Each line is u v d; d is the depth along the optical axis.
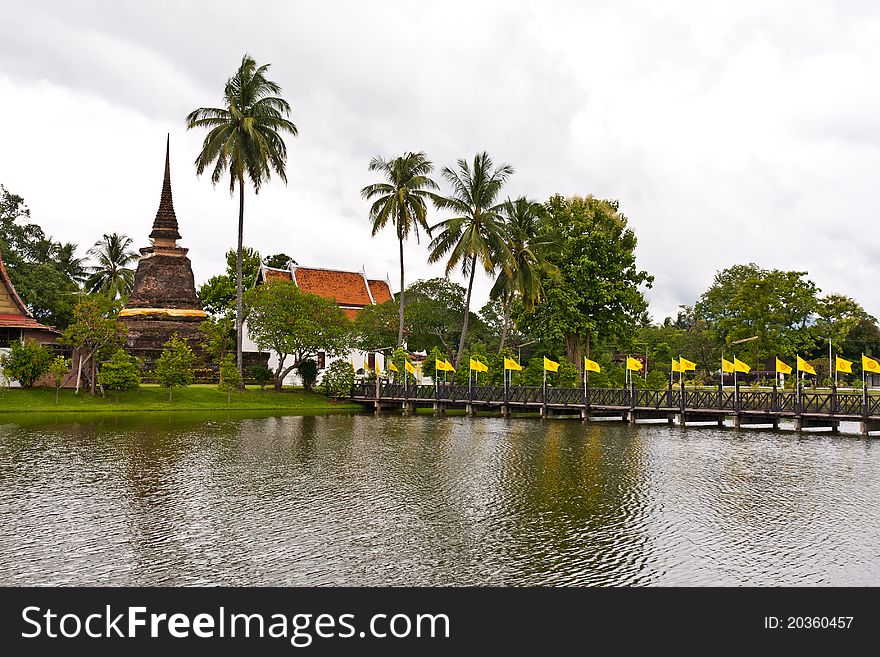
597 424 50.22
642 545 19.25
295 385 75.19
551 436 42.44
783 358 87.44
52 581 16.66
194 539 19.58
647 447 37.34
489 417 55.53
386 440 39.97
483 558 18.20
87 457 31.97
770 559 18.22
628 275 67.31
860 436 42.34
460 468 30.48
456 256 60.25
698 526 21.11
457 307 85.50
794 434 43.69
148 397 58.41
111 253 95.56
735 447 37.44
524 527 20.94
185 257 85.94
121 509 22.64
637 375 66.69
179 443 36.94
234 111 58.03
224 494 25.00
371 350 68.69
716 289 96.81
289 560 18.02
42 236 72.81
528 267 62.03
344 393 64.75
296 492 25.42
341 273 89.75
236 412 56.06
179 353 59.19
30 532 20.02
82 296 62.72
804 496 25.11
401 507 23.28
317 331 62.59
